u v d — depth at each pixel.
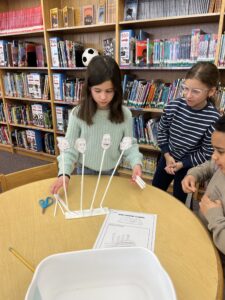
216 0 1.82
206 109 1.32
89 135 1.18
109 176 1.22
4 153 3.54
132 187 1.12
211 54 1.88
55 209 0.95
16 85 3.11
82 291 0.60
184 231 0.83
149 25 2.26
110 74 1.01
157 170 1.71
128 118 1.21
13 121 3.37
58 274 0.58
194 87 1.21
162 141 1.59
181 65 2.04
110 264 0.60
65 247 0.76
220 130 0.81
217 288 0.62
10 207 0.96
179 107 1.41
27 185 1.12
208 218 0.84
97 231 0.83
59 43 2.59
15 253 0.73
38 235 0.81
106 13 2.30
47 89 2.90
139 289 0.61
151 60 2.15
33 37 3.07
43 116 3.08
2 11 3.08
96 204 0.98
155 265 0.57
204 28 2.11
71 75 2.96
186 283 0.63
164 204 0.99
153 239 0.79
